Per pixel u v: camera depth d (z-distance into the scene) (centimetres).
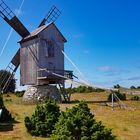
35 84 4259
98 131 1521
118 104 3684
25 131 2023
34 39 4297
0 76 5128
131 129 2152
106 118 2620
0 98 2397
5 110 2380
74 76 4147
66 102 4147
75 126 1545
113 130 2089
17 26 4512
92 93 5475
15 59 4753
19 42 4581
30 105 3738
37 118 1973
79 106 1705
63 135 1515
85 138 1506
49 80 4309
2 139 1820
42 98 4175
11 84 5750
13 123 2294
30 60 4359
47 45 4284
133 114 2891
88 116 1592
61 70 4350
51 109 2005
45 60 4250
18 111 3033
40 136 1916
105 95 5075
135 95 4888
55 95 4216
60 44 4416
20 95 5269
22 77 4503
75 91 5781
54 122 1928
